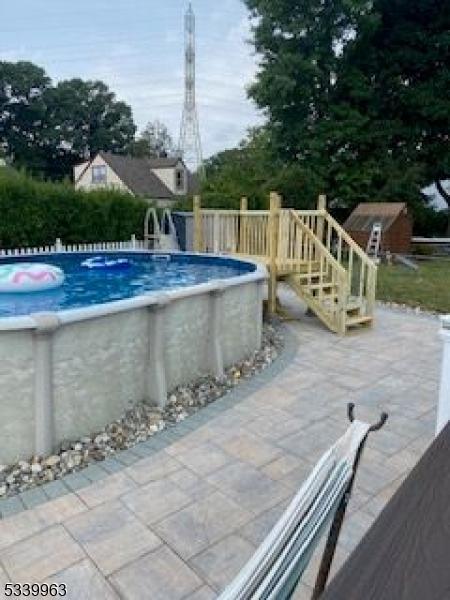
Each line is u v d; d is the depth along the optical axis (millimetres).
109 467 3355
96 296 6984
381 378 5184
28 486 3119
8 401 3271
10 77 42500
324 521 1342
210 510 2895
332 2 17016
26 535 2646
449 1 17078
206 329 4945
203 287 4754
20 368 3279
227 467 3371
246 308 5598
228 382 4984
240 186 18969
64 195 12398
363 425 1569
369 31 17219
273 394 4691
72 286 7730
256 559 1122
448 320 2848
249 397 4605
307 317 8109
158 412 4180
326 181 18344
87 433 3721
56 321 3316
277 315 8047
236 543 2621
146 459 3465
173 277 8492
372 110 18078
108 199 13352
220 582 2354
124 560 2479
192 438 3785
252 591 1062
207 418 4141
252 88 18359
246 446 3668
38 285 7000
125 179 32250
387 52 18094
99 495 3025
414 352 6152
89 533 2672
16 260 9695
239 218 8922
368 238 15898
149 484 3154
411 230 17141
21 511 2850
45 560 2465
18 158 42719
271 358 5816
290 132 18406
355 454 1514
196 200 9633
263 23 17875
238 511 2893
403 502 1191
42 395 3340
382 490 3123
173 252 9805
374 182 18594
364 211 16891
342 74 17984
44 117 44562
